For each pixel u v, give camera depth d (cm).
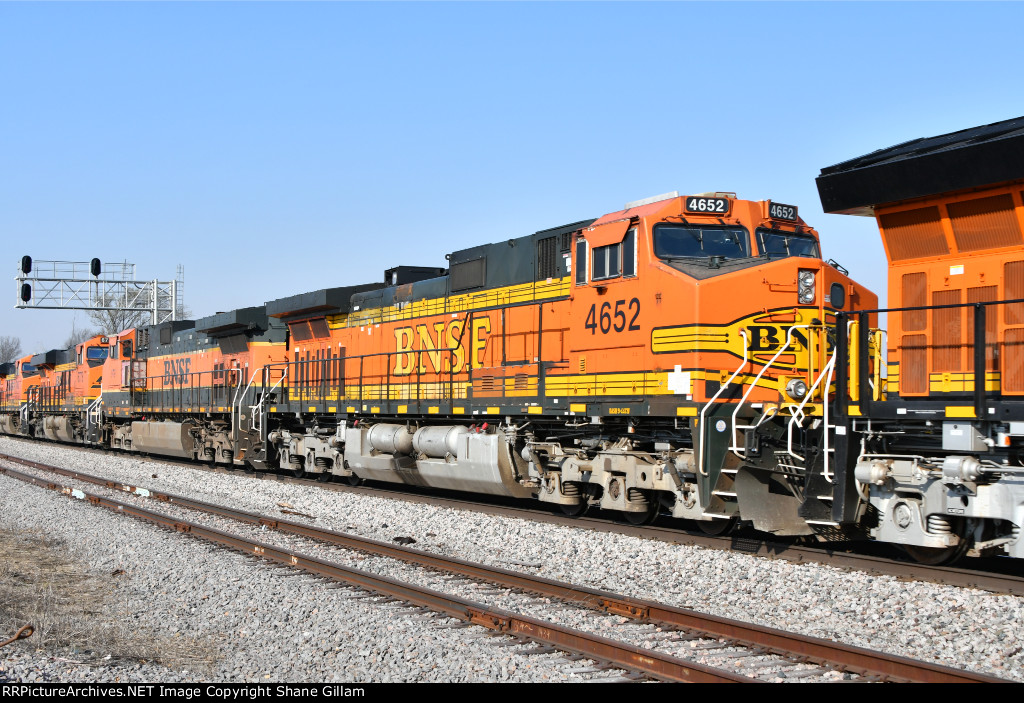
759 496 1142
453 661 738
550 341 1491
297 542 1296
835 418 1070
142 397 3291
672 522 1466
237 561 1145
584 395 1398
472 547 1262
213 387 2681
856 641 787
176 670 745
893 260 1063
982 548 964
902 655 745
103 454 3334
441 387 1772
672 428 1293
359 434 1959
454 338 1741
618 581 1030
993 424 939
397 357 1923
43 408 4406
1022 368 934
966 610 855
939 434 997
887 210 1044
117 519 1505
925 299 1027
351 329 2123
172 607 964
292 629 862
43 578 1097
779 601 923
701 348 1191
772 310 1239
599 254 1373
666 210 1299
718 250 1300
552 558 1163
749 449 1159
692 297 1200
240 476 2336
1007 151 891
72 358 4053
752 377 1219
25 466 2606
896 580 959
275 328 2462
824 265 1284
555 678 691
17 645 785
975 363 938
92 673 718
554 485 1505
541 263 1536
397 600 930
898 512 1011
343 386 2120
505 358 1599
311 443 2202
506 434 1583
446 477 1719
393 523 1490
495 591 973
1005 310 952
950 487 954
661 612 838
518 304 1574
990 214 956
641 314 1288
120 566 1169
